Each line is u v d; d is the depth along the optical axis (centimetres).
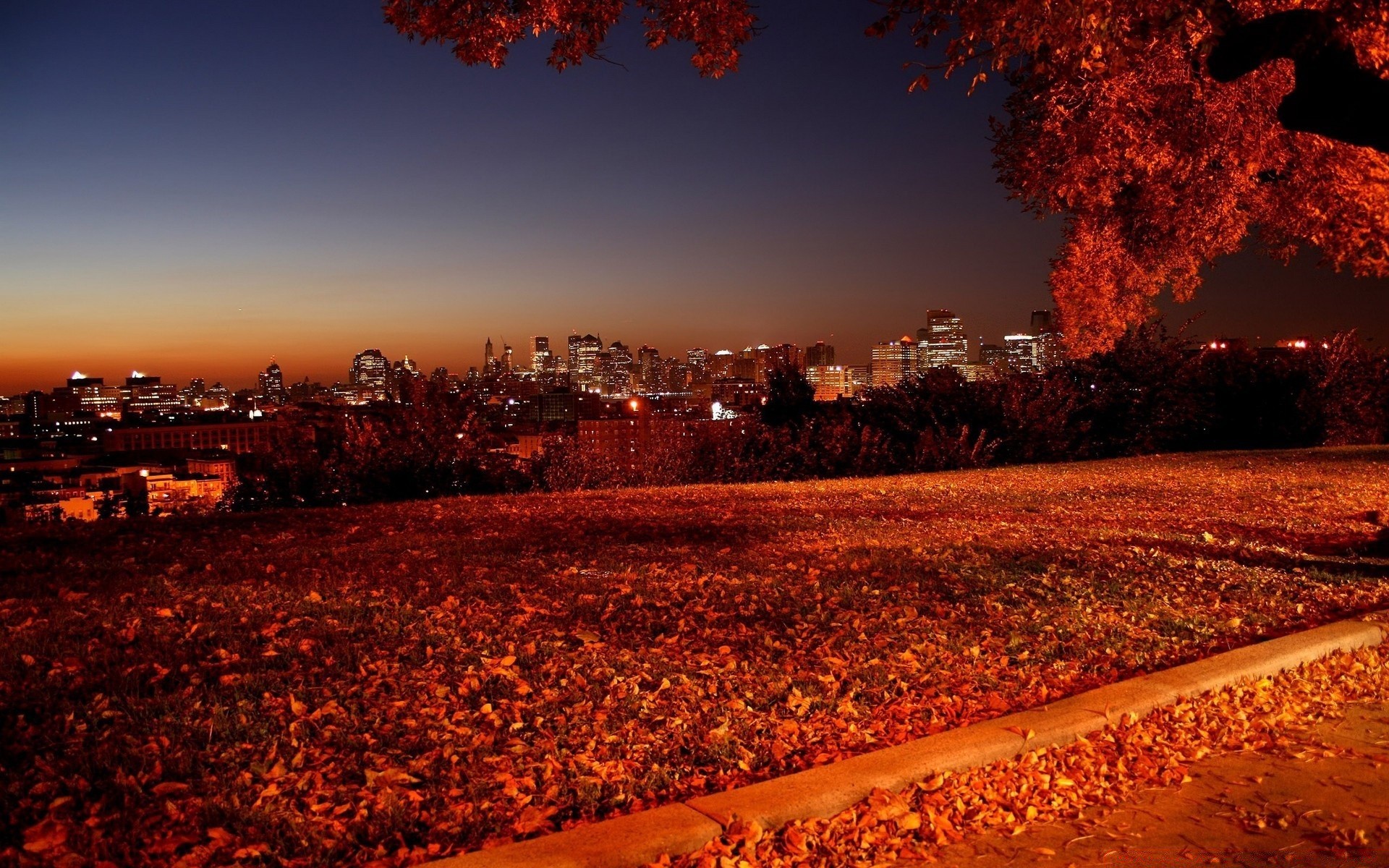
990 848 421
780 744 497
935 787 462
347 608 690
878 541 1026
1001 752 493
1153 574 898
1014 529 1132
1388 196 1122
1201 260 1527
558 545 978
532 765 461
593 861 374
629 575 834
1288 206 1271
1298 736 545
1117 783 482
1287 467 1853
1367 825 445
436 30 947
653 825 400
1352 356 2456
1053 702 577
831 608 752
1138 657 660
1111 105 1216
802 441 1920
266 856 379
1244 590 851
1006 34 777
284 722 492
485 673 570
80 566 831
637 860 383
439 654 601
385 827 402
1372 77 683
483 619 682
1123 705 551
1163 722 550
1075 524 1197
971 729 509
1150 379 2270
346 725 494
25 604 679
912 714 551
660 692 561
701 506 1316
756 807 420
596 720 515
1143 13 730
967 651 652
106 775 427
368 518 1186
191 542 988
